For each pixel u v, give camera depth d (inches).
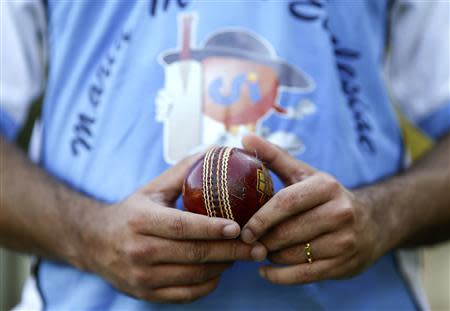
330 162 64.2
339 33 67.3
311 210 55.2
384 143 69.5
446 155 69.6
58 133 68.6
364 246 58.4
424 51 73.6
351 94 67.1
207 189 54.0
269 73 63.9
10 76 70.7
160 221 54.4
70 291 67.4
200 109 63.7
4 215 65.3
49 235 64.1
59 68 68.4
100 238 59.9
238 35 64.3
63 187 66.1
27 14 70.7
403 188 65.0
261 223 53.4
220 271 58.4
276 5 64.8
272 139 63.3
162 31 65.0
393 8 71.8
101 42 67.2
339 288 65.1
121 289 60.8
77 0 67.4
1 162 67.2
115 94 65.6
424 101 74.9
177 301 59.2
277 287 63.4
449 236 70.5
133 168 64.3
